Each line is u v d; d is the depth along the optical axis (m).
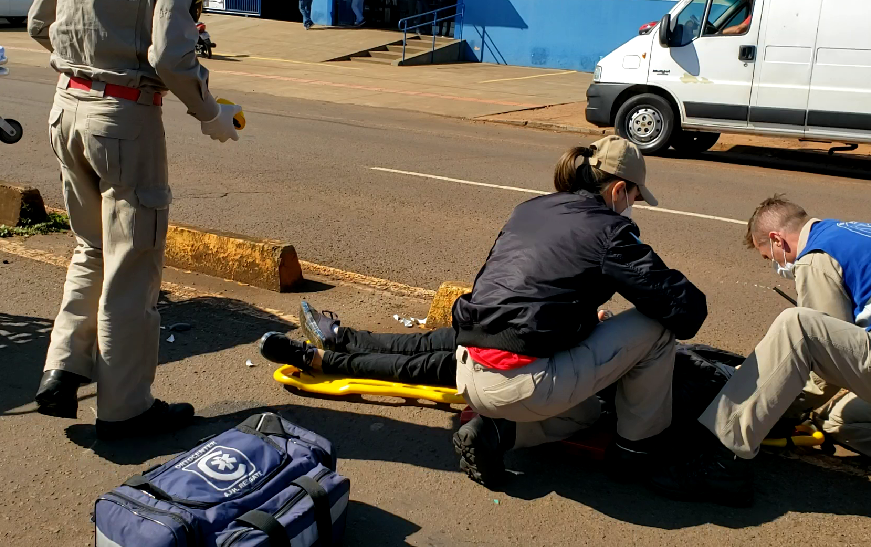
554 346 2.96
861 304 3.16
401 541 2.88
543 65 23.48
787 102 11.16
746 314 5.34
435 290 5.50
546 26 23.17
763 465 3.43
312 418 3.71
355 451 3.46
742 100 11.41
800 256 3.29
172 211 7.21
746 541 2.93
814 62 10.92
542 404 2.99
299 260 6.04
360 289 5.44
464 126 13.86
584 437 3.43
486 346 3.03
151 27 3.12
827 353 3.03
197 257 5.54
